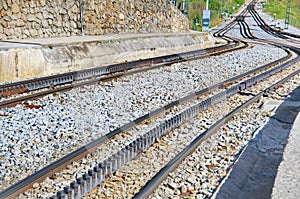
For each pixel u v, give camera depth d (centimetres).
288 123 775
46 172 491
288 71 1488
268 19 7606
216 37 3744
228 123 754
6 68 1077
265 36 4162
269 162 572
